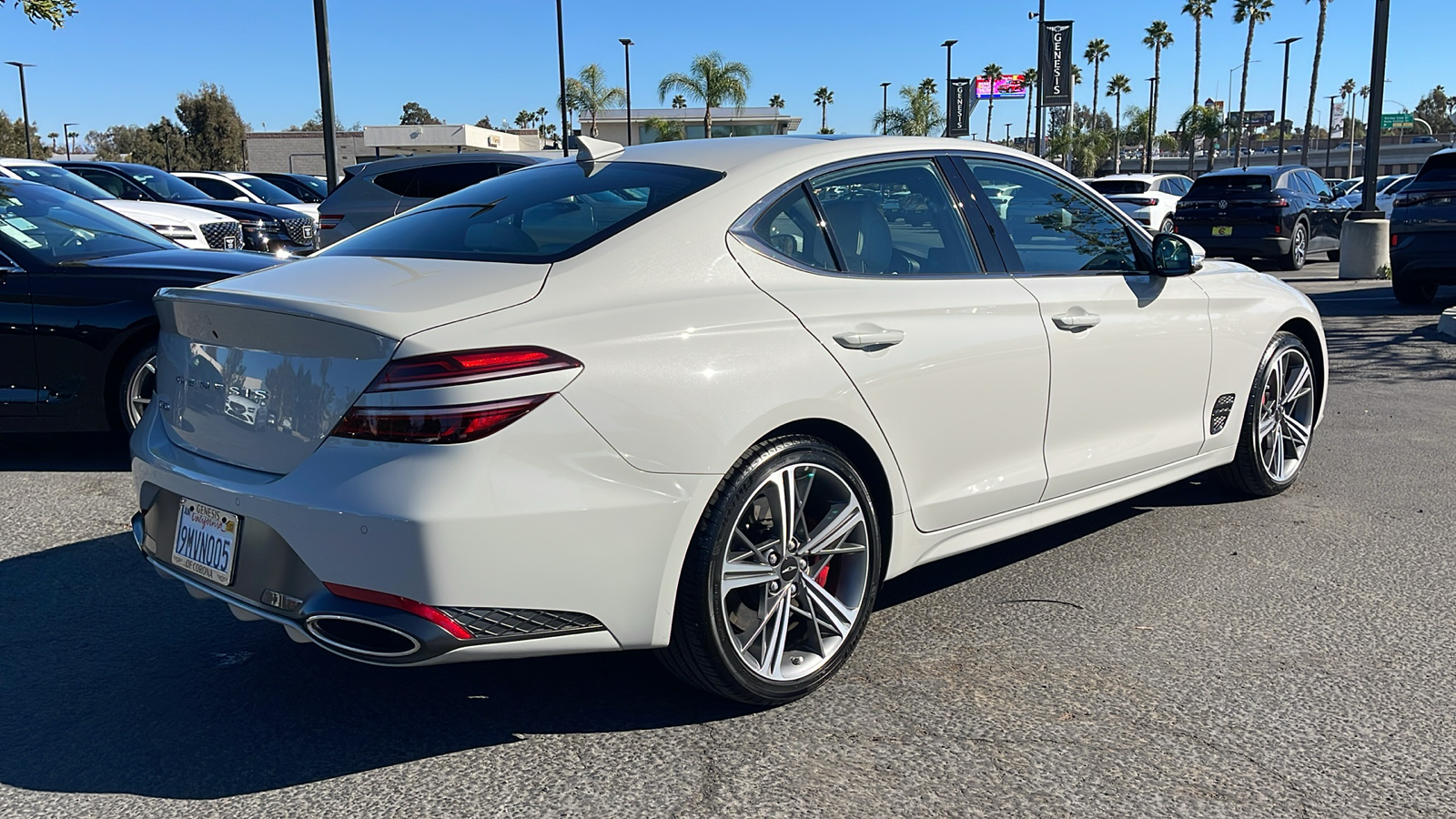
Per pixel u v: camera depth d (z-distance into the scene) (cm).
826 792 259
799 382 289
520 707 304
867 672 325
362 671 330
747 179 314
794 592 303
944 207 358
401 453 242
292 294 271
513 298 263
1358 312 1148
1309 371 504
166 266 575
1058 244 391
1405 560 419
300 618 255
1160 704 302
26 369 556
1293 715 295
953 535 348
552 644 259
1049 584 397
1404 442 609
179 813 254
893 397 315
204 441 284
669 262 287
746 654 291
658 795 258
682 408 267
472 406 241
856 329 307
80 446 636
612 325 266
